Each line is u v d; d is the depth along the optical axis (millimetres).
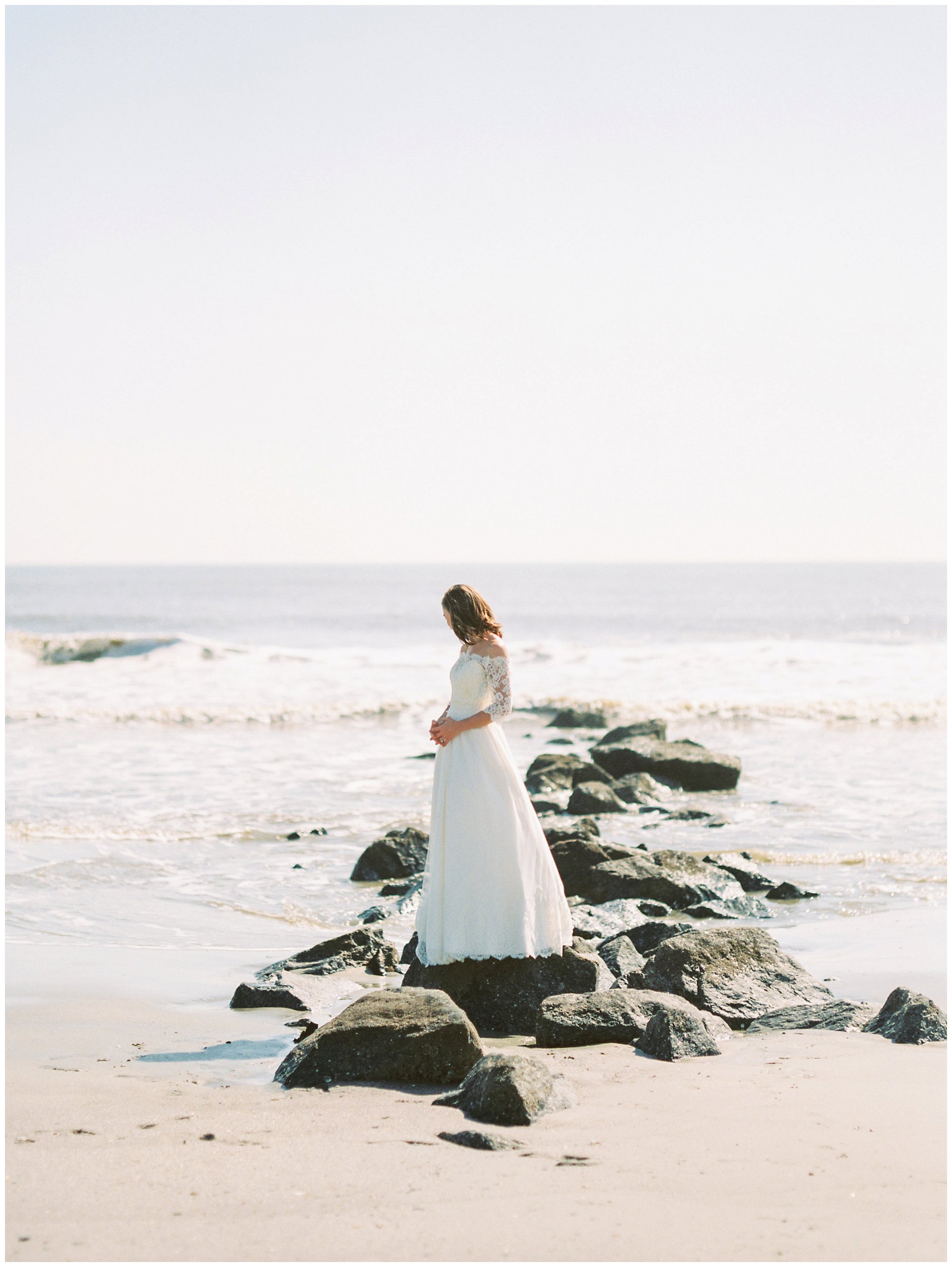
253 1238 2857
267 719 21219
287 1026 5617
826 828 11727
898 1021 5203
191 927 8102
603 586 130750
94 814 12273
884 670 28438
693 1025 5000
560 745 18109
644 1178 3287
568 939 5812
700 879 9016
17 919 8125
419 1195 3150
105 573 187500
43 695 23844
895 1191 3178
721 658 30781
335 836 11469
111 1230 2910
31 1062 4887
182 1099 4207
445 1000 4727
